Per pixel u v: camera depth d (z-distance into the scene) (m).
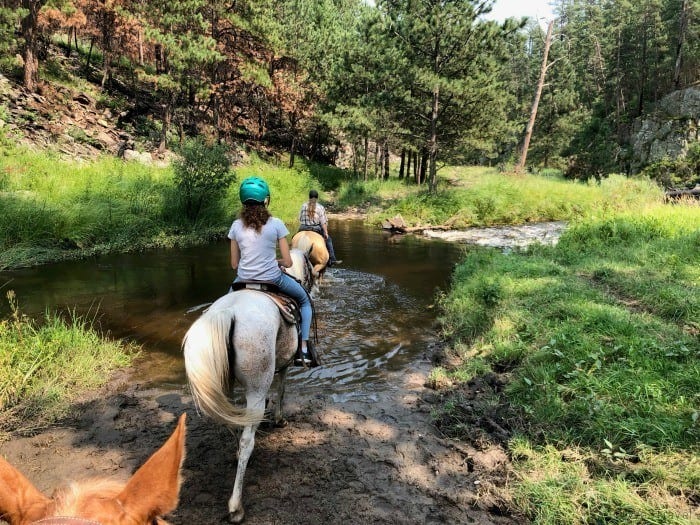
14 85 20.38
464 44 20.78
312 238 8.30
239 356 3.39
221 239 13.95
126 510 1.16
